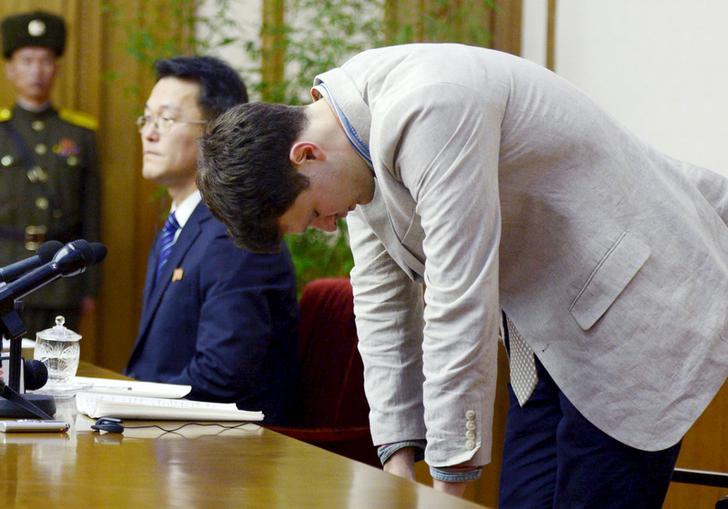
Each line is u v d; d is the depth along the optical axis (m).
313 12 9.31
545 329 3.79
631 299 3.65
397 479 2.80
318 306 5.71
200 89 5.74
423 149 3.27
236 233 3.59
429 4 9.24
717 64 7.73
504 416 8.02
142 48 9.41
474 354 3.32
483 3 9.30
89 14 9.49
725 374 3.70
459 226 3.26
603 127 3.68
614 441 3.79
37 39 8.80
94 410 3.55
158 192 9.47
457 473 3.43
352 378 5.43
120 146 9.59
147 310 5.60
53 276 3.52
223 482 2.72
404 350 4.09
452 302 3.29
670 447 3.78
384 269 4.09
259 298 5.29
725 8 7.68
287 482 2.74
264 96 9.01
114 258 9.59
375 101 3.46
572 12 8.90
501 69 3.54
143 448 3.12
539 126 3.53
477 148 3.29
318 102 3.60
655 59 8.19
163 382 5.42
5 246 8.69
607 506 3.84
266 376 5.46
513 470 4.43
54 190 8.82
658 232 3.69
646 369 3.68
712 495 6.10
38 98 8.89
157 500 2.52
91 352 9.54
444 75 3.36
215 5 9.50
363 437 5.20
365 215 3.83
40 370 3.73
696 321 3.67
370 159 3.54
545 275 3.75
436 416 3.40
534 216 3.67
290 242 8.67
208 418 3.63
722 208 4.11
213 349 5.20
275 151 3.46
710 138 7.75
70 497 2.52
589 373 3.74
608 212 3.62
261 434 3.43
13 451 3.01
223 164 3.48
